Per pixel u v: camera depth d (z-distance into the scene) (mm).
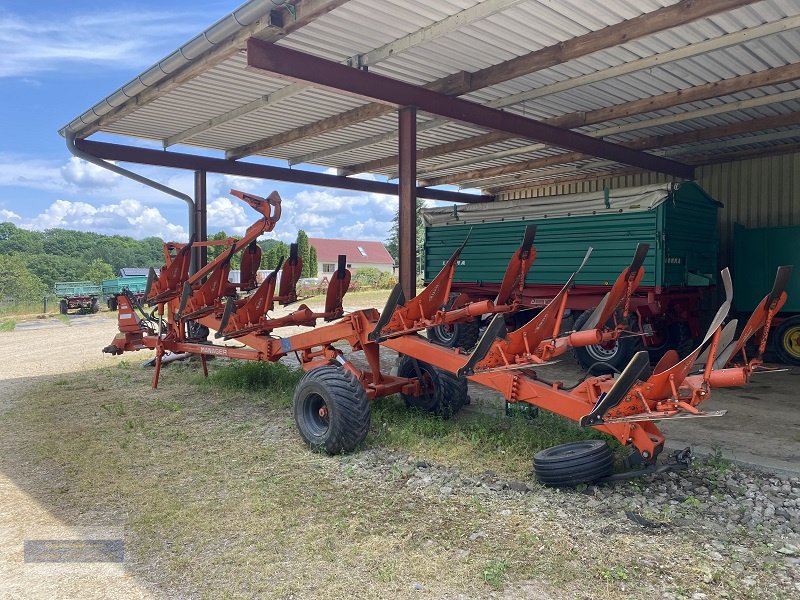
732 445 5352
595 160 12195
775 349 9711
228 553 3439
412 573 3211
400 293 5215
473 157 12484
